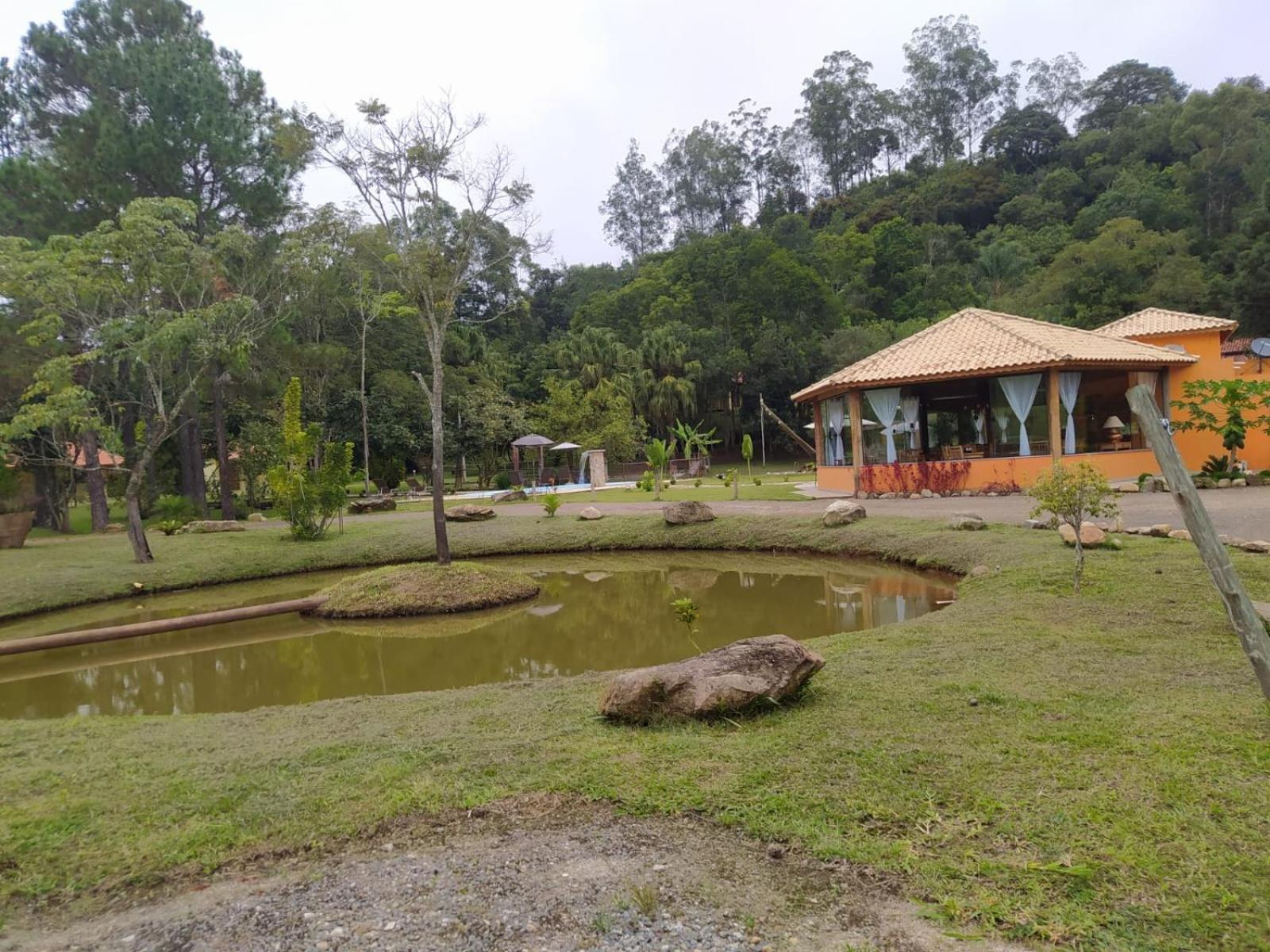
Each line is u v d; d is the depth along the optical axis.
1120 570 9.00
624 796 3.79
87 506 35.12
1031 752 4.00
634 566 15.42
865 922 2.67
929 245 63.28
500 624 11.30
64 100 24.30
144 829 3.79
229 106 25.81
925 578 12.03
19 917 3.09
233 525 22.08
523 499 27.48
